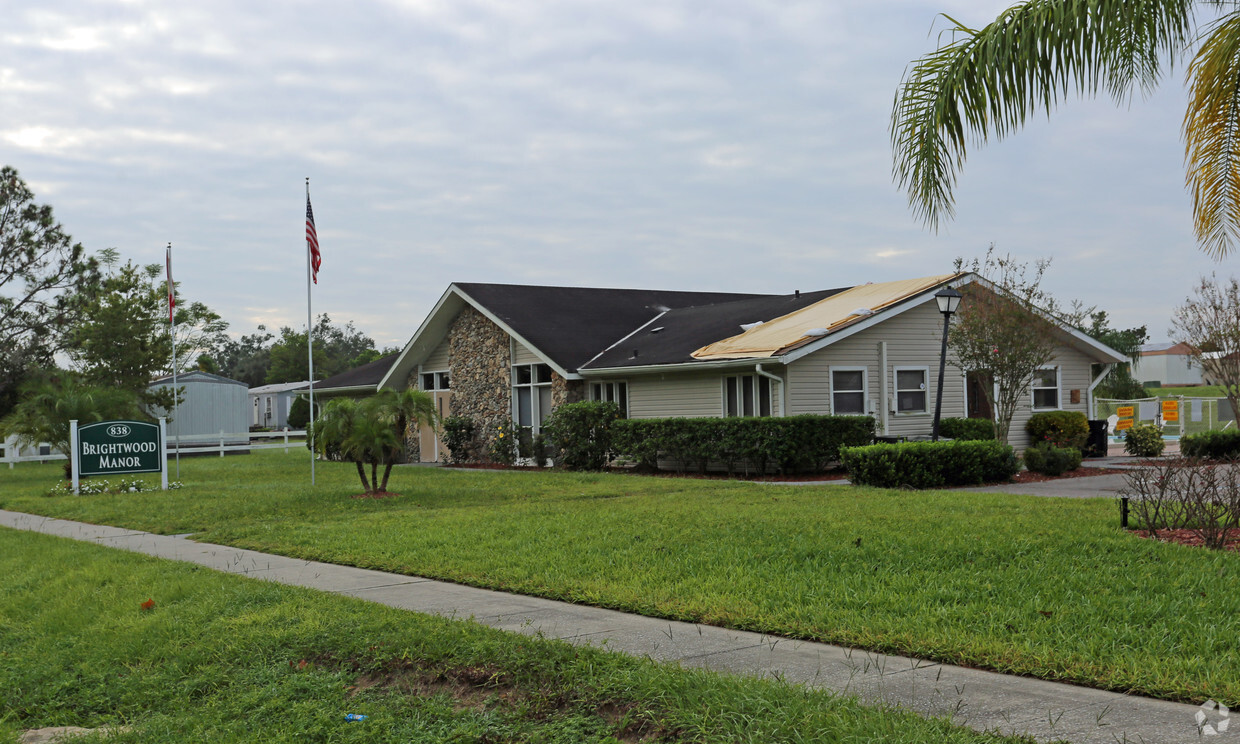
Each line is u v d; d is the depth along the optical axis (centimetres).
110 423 2091
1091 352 2455
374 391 3353
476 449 2858
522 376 2730
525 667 611
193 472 2683
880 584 807
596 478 2077
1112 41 812
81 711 646
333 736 545
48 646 786
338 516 1487
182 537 1367
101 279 4216
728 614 730
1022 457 2161
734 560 943
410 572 992
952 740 453
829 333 2056
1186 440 2200
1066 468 1936
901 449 1672
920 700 527
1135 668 556
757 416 2047
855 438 2005
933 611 714
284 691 620
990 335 1962
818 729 476
